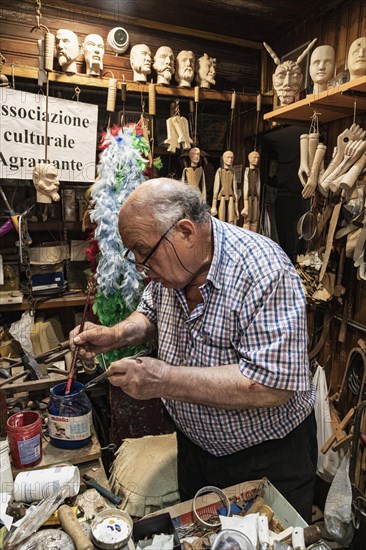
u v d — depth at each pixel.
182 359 1.00
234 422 0.96
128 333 1.16
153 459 1.43
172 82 1.98
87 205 1.87
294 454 1.02
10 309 1.85
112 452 1.70
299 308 0.85
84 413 1.33
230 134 2.03
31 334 1.82
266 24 2.01
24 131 1.55
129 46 1.94
